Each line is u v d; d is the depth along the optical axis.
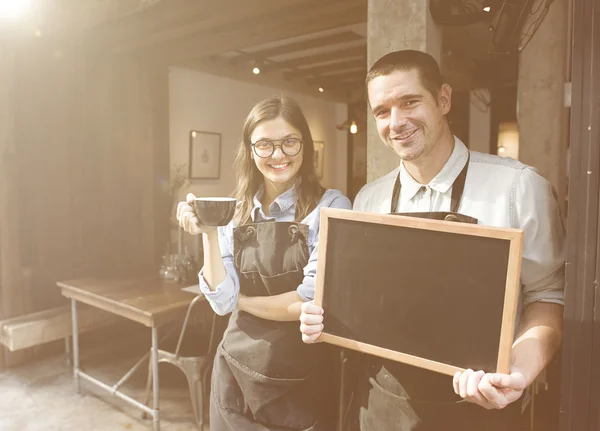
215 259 1.42
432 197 1.18
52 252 4.23
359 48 5.93
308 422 1.47
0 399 3.35
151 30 3.97
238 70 6.41
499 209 1.09
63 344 4.28
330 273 1.09
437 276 0.97
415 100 1.05
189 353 2.90
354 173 8.73
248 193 1.58
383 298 1.03
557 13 3.94
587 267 0.90
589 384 0.91
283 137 1.42
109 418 3.10
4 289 3.89
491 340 0.91
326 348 1.51
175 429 2.97
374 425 1.21
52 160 4.20
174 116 5.72
